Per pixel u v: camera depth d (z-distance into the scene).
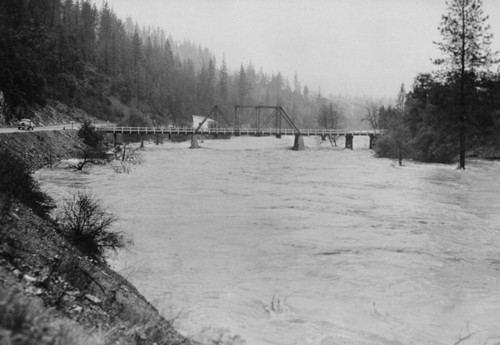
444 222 20.39
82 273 8.30
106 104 113.62
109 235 14.18
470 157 57.19
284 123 195.62
